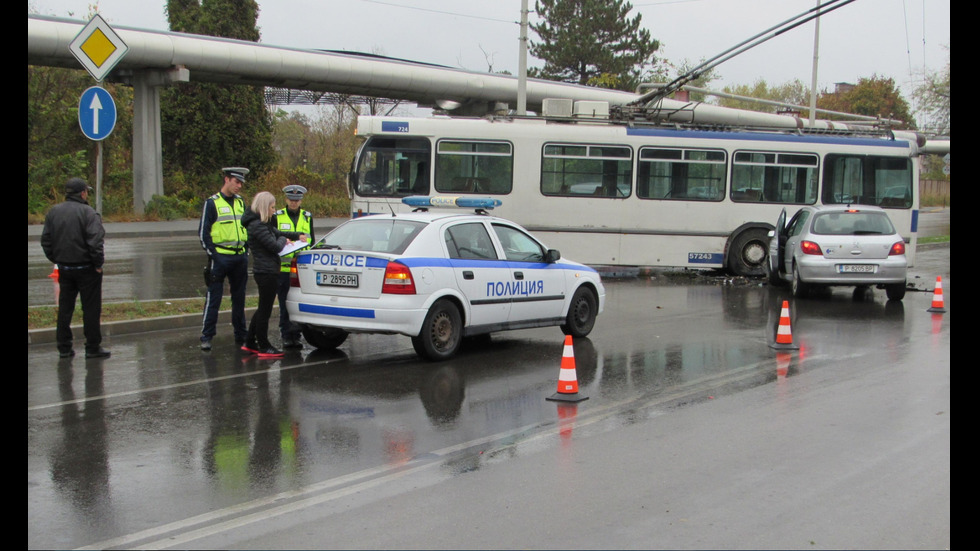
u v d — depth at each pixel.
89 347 9.62
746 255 19.12
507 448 6.33
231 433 6.70
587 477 5.66
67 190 9.45
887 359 9.84
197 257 20.27
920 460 5.98
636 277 19.50
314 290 9.55
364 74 33.44
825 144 19.17
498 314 10.19
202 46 29.80
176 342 10.70
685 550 4.48
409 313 9.12
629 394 8.10
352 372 9.05
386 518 4.94
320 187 41.72
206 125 38.28
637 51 57.81
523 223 18.73
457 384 8.50
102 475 5.69
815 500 5.21
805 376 8.91
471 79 36.25
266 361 9.61
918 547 4.52
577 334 11.33
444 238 9.77
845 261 14.82
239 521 4.90
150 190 31.34
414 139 18.38
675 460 6.02
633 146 18.89
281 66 31.48
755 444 6.40
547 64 58.06
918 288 17.20
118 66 29.48
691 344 10.92
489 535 4.68
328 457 6.10
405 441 6.50
